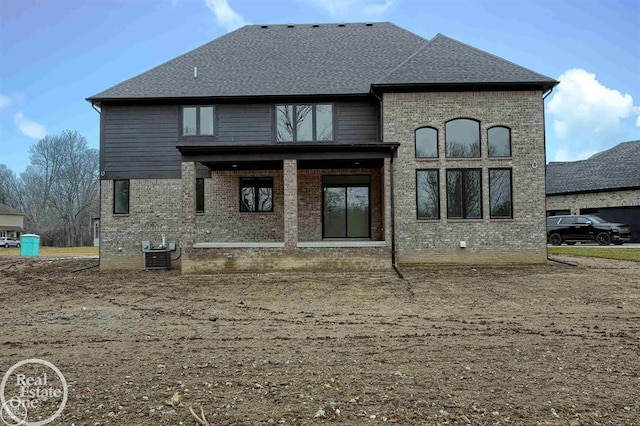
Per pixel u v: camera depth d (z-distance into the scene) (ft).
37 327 24.86
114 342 21.36
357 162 53.01
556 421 12.40
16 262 68.23
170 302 32.50
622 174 95.91
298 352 19.31
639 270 45.78
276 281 41.91
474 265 50.90
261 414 13.00
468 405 13.48
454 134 52.13
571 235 83.41
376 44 65.72
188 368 17.24
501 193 51.88
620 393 14.32
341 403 13.71
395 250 48.29
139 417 12.91
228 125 55.88
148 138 56.18
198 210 56.65
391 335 22.16
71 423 12.59
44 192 210.79
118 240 56.08
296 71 59.47
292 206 47.83
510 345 20.06
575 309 27.91
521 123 51.75
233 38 68.74
